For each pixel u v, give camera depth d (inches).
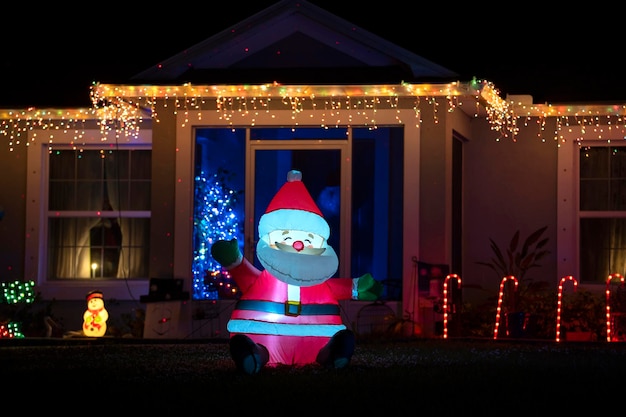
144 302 555.8
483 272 625.6
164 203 571.5
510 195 625.6
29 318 602.5
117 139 630.5
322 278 353.4
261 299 356.8
